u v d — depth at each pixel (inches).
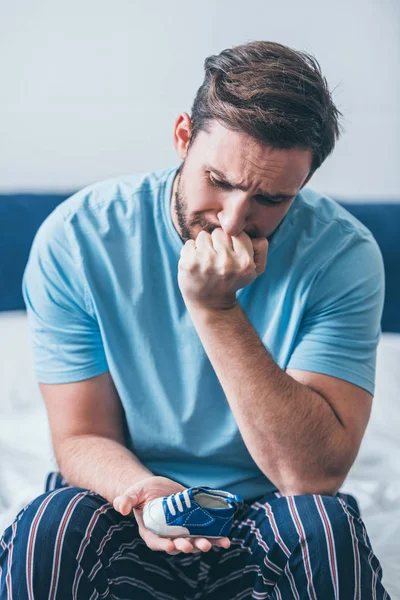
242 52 49.1
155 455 56.6
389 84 102.5
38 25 99.7
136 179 58.4
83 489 50.3
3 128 101.9
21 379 89.1
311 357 54.6
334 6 100.3
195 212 50.5
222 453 55.7
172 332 55.6
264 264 51.7
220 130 47.3
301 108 46.9
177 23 100.2
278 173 47.1
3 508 70.5
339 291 55.5
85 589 46.9
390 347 92.7
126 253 55.9
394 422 84.4
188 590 52.7
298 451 51.4
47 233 57.2
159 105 102.2
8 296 101.6
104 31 100.2
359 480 77.7
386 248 100.7
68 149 102.8
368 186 105.3
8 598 45.2
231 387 51.2
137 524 51.2
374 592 46.8
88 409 55.9
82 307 56.1
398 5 100.3
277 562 48.1
